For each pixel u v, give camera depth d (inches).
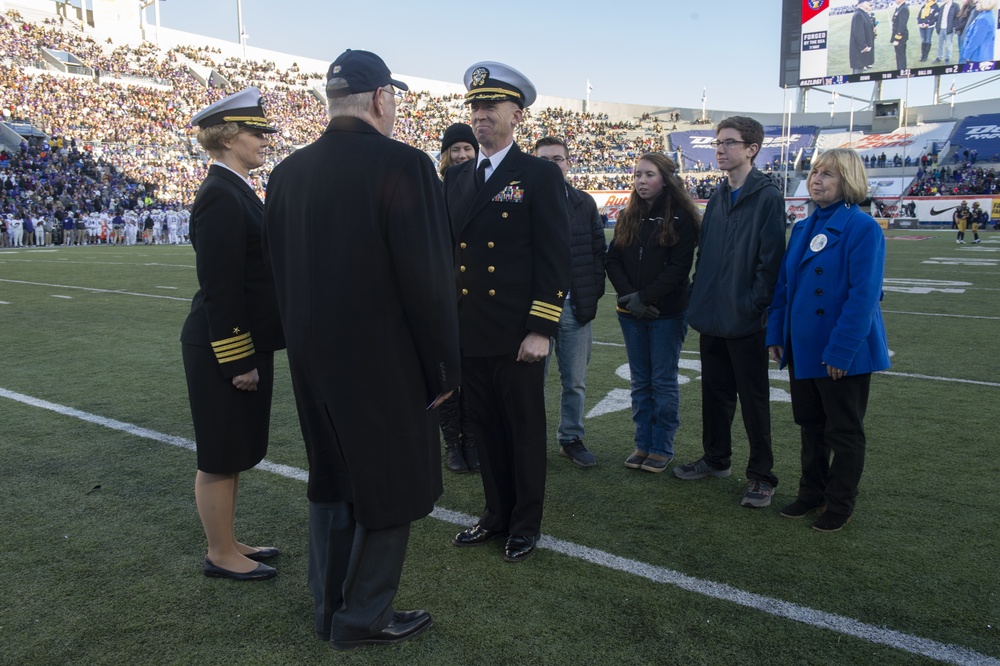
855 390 126.1
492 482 124.2
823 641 95.6
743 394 142.3
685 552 121.4
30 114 1342.3
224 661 92.1
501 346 117.4
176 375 251.1
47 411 206.5
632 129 2246.6
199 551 122.6
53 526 131.9
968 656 92.4
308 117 1849.2
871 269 120.3
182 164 1434.5
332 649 94.6
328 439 90.6
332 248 85.0
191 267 674.8
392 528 91.5
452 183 126.4
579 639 96.2
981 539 125.0
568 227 117.8
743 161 142.0
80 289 501.0
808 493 135.3
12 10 1653.5
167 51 1862.7
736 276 139.9
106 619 101.7
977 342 299.1
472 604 105.3
